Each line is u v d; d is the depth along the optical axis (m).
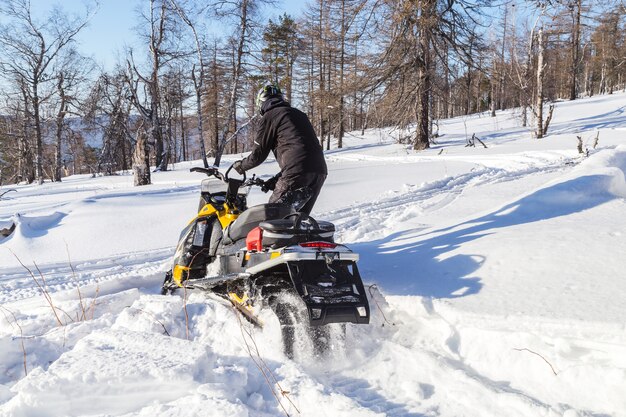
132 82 25.23
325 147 43.22
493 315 3.31
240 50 25.98
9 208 14.21
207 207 4.94
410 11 23.16
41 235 9.25
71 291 5.58
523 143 24.53
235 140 50.91
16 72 31.22
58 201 15.14
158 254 7.80
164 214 10.14
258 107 5.15
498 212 6.03
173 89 30.27
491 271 4.04
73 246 8.55
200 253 4.84
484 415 2.64
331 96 30.52
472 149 24.02
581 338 2.97
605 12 26.48
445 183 12.48
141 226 9.44
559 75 56.34
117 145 34.41
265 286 3.73
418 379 3.05
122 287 5.88
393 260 4.96
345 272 3.66
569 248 4.14
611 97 46.97
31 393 2.72
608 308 3.10
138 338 3.40
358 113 29.34
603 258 3.84
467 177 13.30
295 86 44.00
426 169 16.16
